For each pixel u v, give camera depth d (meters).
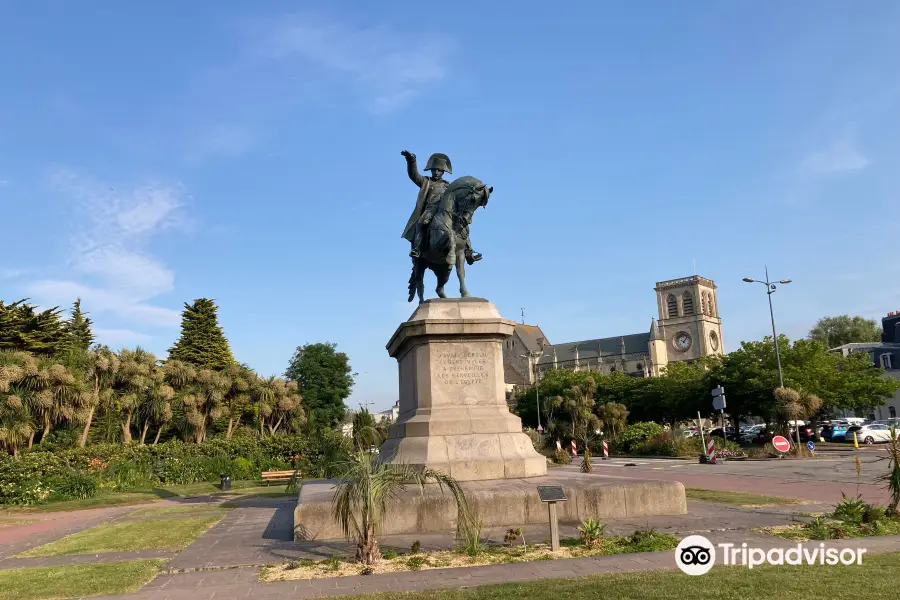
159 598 8.03
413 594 7.54
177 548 11.80
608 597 7.03
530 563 9.06
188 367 46.16
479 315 14.45
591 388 60.50
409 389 15.03
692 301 140.00
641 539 10.11
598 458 46.12
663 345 136.88
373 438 20.48
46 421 31.92
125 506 22.64
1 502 24.22
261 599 7.78
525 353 143.50
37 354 48.56
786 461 33.88
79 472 27.69
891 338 78.19
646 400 69.38
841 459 33.81
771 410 45.22
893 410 68.50
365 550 9.51
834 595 6.85
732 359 53.03
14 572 10.09
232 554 10.72
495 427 13.88
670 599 6.87
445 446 13.44
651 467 32.59
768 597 6.84
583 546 9.94
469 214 15.22
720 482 22.23
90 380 38.06
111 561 10.80
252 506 19.55
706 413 60.38
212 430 55.91
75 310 61.44
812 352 50.94
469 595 7.36
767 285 44.94
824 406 50.59
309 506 11.72
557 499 9.82
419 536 11.24
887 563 8.38
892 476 12.31
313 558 9.98
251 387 48.97
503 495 11.93
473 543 9.74
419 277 16.12
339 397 76.69
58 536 15.36
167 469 32.56
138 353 42.59
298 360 76.81
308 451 33.72
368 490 9.61
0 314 48.78
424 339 14.20
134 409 40.81
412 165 15.74
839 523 11.65
